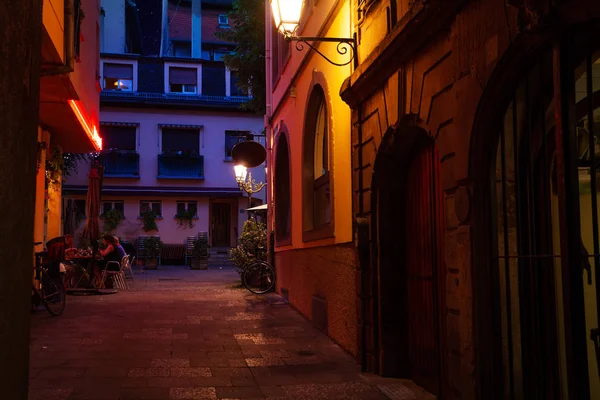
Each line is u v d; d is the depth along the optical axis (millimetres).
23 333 1895
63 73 8664
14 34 1846
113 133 30484
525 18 3273
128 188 30344
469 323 4062
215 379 5953
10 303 1801
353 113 6961
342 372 6316
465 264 4125
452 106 4402
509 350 3809
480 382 3971
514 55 3506
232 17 18484
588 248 3504
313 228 9867
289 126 11891
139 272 24031
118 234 30031
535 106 3668
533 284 3625
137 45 39219
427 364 5551
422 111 4996
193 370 6316
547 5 2951
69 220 24297
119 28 34312
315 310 9172
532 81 3598
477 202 4027
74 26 9484
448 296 4508
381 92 6043
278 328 9102
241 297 13414
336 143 7922
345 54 7512
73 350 7285
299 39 6766
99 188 16359
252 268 14609
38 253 10516
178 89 31469
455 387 4355
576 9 2875
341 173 7637
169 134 31031
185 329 8977
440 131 4645
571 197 2971
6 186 1790
